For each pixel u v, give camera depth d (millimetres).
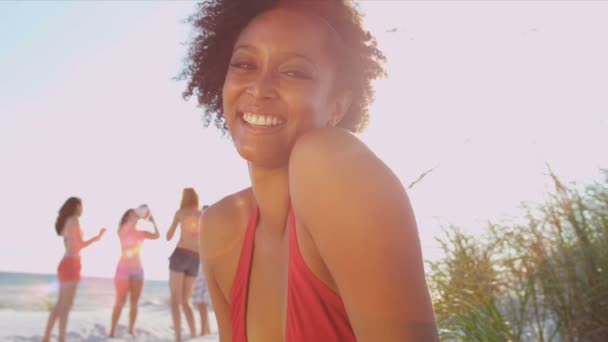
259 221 1244
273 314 1162
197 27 1366
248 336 1223
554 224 2725
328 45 1085
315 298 986
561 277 2592
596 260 2559
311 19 1090
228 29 1295
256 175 1127
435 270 3086
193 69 1430
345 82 1133
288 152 1046
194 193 8328
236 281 1252
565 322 2514
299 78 1035
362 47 1196
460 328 2826
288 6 1113
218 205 1416
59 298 7969
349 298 853
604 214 2693
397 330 807
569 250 2639
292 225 1039
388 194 832
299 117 1029
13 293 29297
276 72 1035
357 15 1179
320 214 862
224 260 1353
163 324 11406
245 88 1040
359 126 1297
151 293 33281
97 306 24109
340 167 856
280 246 1149
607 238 2648
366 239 808
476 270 2902
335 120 1149
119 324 11250
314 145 904
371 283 811
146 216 9625
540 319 2779
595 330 2383
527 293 2691
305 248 987
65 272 7926
